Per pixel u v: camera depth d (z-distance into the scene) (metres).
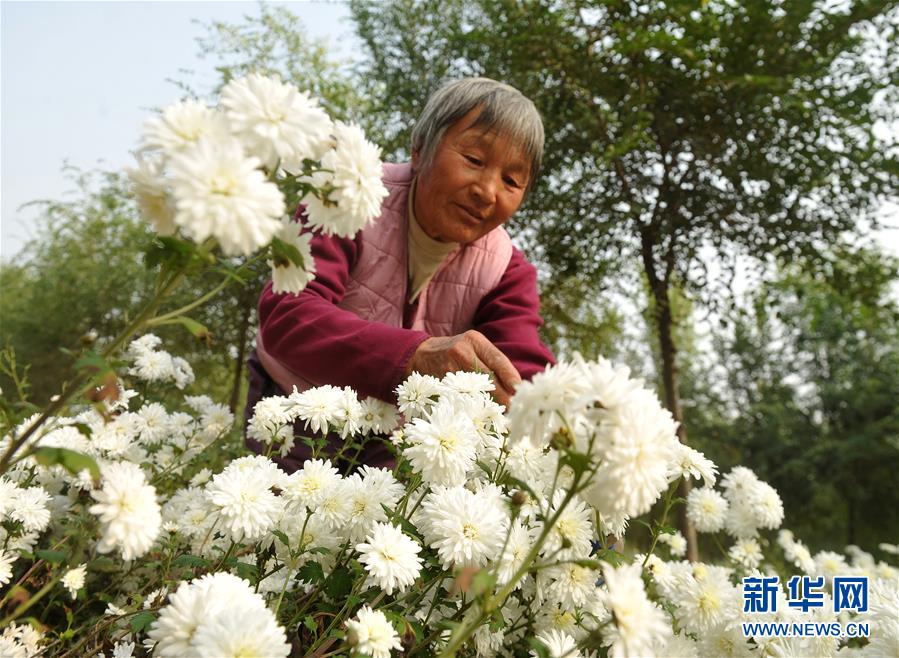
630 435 0.66
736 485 1.87
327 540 1.17
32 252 9.29
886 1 5.30
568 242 6.33
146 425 1.90
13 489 1.29
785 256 6.17
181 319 0.65
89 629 1.27
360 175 0.76
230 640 0.65
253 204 0.57
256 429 1.59
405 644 1.05
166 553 1.39
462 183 1.69
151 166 0.64
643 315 7.21
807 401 18.11
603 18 5.89
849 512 15.46
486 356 1.41
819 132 5.64
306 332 1.53
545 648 0.75
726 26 5.50
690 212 6.16
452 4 7.19
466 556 0.96
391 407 1.49
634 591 0.69
